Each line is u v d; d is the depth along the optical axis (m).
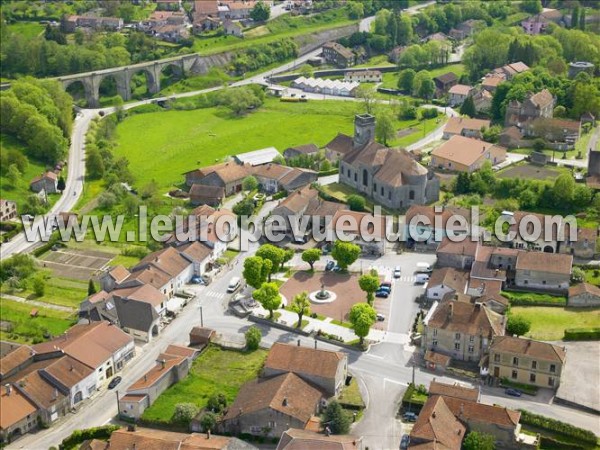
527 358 195.25
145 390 193.50
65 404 194.88
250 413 182.00
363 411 189.25
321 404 190.12
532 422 181.12
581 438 176.25
